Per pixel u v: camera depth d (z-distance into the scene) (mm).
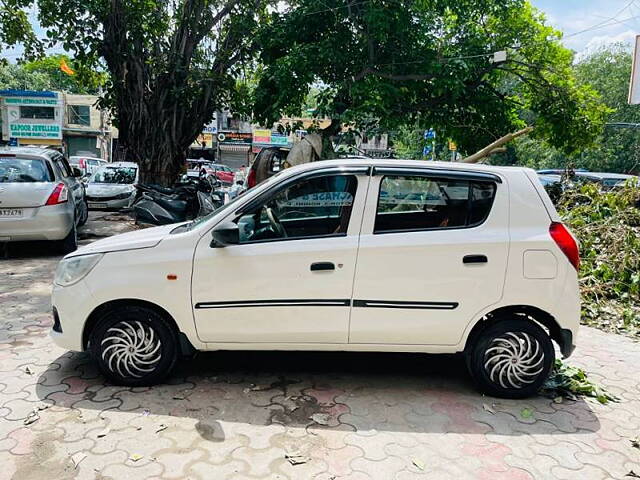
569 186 8914
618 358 4531
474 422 3211
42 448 2752
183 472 2590
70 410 3162
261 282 3375
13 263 7133
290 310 3396
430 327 3426
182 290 3387
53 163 7828
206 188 11203
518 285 3408
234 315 3410
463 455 2842
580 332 5305
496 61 10086
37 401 3264
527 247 3402
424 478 2619
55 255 7734
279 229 3479
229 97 12703
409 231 3436
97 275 3410
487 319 3549
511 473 2693
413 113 10719
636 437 3107
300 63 9336
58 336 3500
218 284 3383
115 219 11828
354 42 9797
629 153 27234
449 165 3555
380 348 3492
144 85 11992
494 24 10898
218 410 3234
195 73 11789
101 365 3469
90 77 13250
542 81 10820
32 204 7008
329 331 3418
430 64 9352
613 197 7781
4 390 3406
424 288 3393
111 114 12859
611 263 6570
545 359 3492
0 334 4430
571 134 10812
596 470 2752
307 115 12578
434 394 3590
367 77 9594
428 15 9859
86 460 2658
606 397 3637
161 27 11648
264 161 9633
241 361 4051
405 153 22859
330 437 2971
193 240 3445
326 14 9750
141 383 3514
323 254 3367
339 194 3479
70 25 11094
